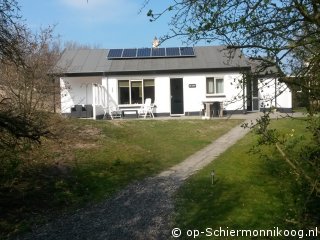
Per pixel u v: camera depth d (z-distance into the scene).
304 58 4.73
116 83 26.89
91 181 10.71
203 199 8.97
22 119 7.28
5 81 12.50
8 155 10.27
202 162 12.49
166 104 26.98
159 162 12.77
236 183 9.91
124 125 18.62
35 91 14.59
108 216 8.32
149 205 8.82
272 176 9.63
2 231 7.73
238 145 14.38
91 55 29.23
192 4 4.27
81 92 27.91
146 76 26.92
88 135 15.38
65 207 9.05
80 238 7.27
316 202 5.67
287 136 5.01
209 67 26.47
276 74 4.57
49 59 15.84
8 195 9.48
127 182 10.69
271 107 4.70
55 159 12.20
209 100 26.67
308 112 4.82
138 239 7.09
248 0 4.20
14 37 7.71
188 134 17.42
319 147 4.82
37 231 7.72
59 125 15.32
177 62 27.58
